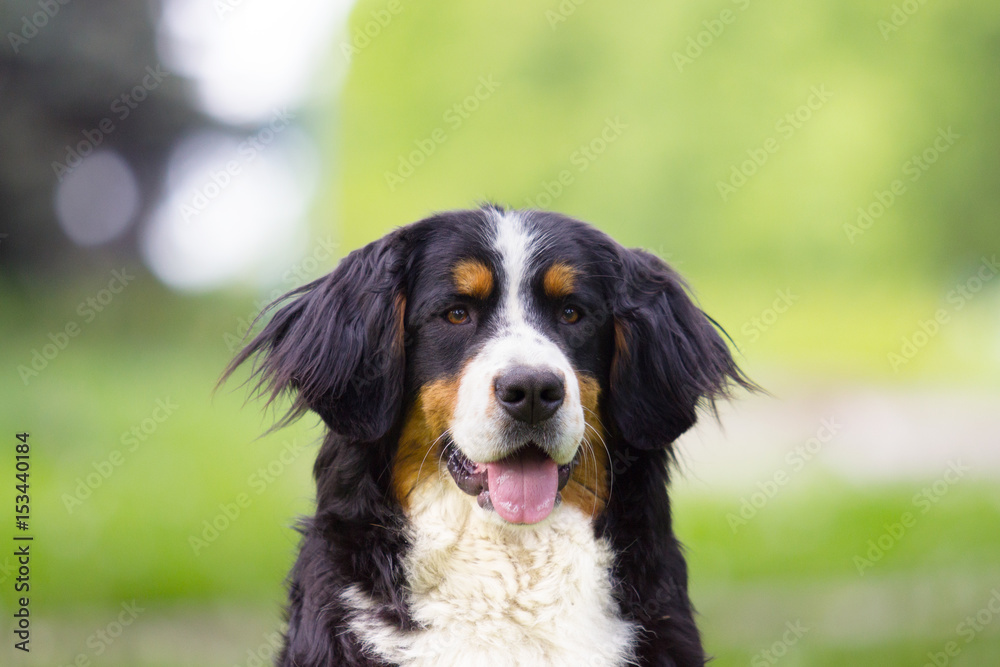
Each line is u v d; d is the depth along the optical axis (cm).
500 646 376
